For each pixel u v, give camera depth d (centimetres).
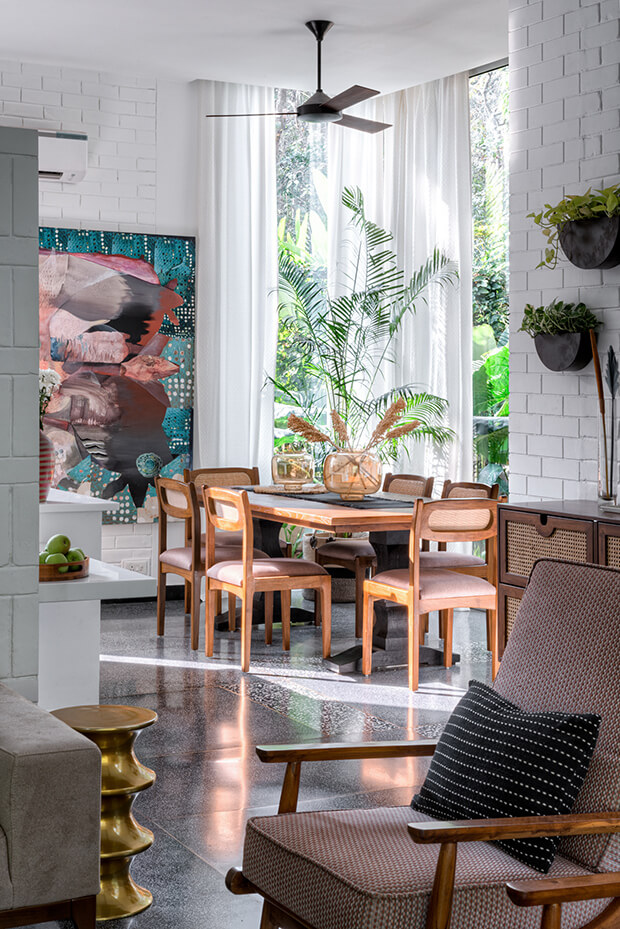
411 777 378
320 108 568
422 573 512
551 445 486
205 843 316
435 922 192
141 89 709
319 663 545
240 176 735
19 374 277
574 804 217
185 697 476
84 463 702
